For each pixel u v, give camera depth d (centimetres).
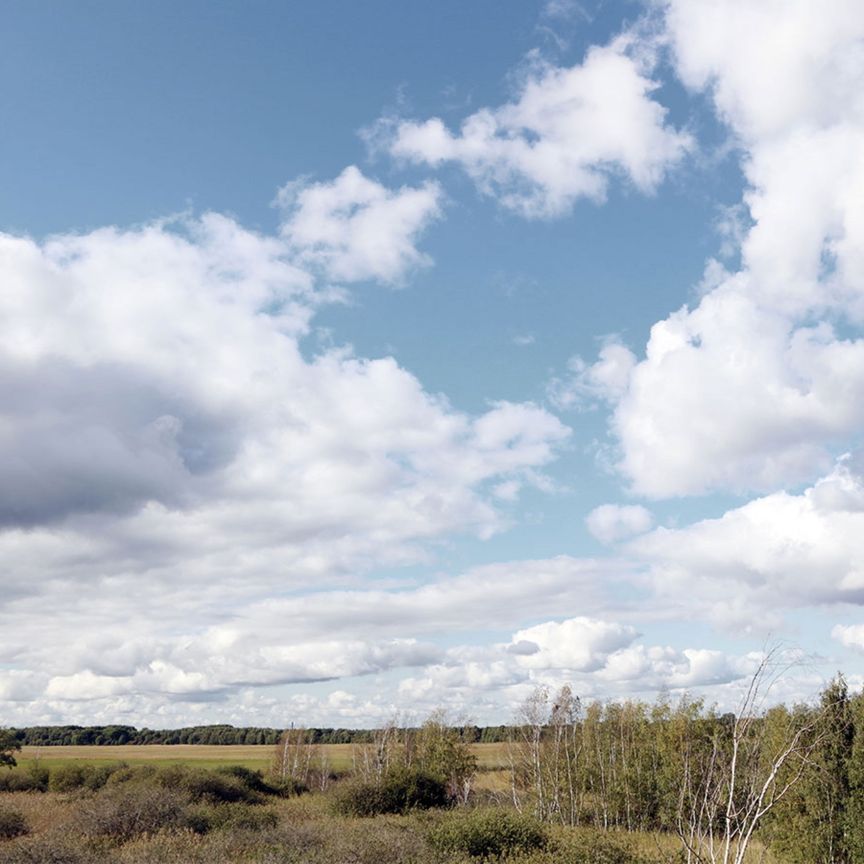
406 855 2075
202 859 1970
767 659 1136
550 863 2016
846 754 2164
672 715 3834
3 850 1944
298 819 3203
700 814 1210
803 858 2152
